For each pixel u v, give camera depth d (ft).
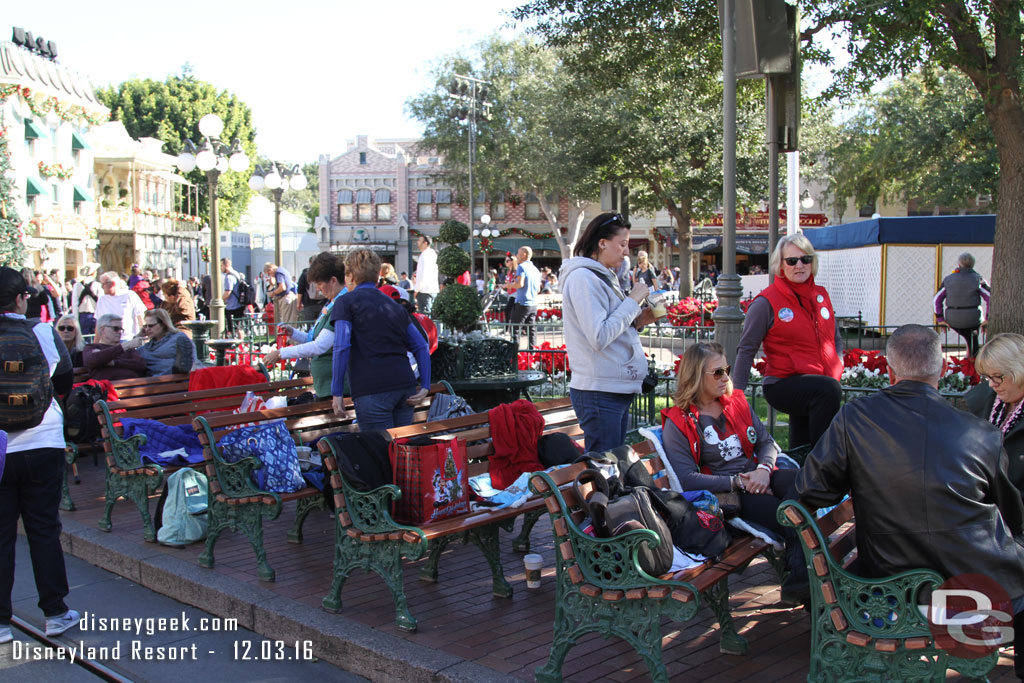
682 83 52.24
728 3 21.24
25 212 99.45
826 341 17.83
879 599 10.36
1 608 15.69
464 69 133.90
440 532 14.75
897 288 62.85
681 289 110.22
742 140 98.17
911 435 10.37
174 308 38.19
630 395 17.20
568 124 109.09
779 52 21.06
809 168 118.93
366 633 14.49
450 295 27.43
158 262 133.08
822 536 10.69
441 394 22.79
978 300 47.44
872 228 63.67
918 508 10.24
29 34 106.11
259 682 13.87
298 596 16.46
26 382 15.08
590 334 16.06
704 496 14.23
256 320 61.52
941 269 62.44
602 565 12.08
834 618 10.52
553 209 167.22
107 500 21.11
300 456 20.04
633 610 11.86
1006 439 12.90
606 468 13.89
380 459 15.88
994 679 12.17
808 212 141.18
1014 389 12.99
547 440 18.53
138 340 31.30
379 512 14.78
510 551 19.45
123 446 20.59
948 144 95.09
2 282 15.15
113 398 26.89
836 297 74.79
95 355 29.37
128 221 124.88
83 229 112.37
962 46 38.11
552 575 17.74
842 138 111.86
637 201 115.44
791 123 21.88
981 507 10.23
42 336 15.94
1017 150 39.32
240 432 18.24
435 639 14.26
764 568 17.70
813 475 10.94
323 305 49.21
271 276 67.31
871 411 10.71
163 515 19.88
